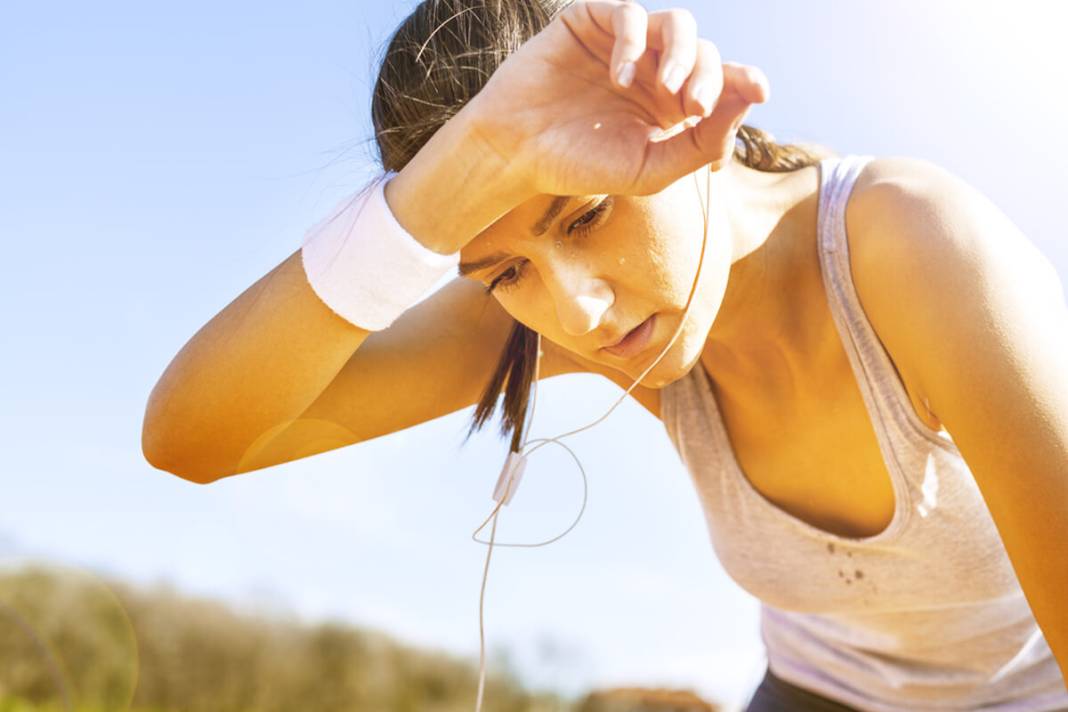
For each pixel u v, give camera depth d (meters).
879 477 1.31
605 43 0.94
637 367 1.15
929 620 1.41
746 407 1.38
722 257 1.13
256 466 1.50
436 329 1.57
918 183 1.13
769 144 1.32
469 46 1.14
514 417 1.48
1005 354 0.95
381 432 1.57
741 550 1.48
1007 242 1.04
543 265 1.06
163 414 1.39
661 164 0.94
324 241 1.25
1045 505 0.92
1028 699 1.46
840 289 1.20
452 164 1.06
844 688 1.59
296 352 1.29
